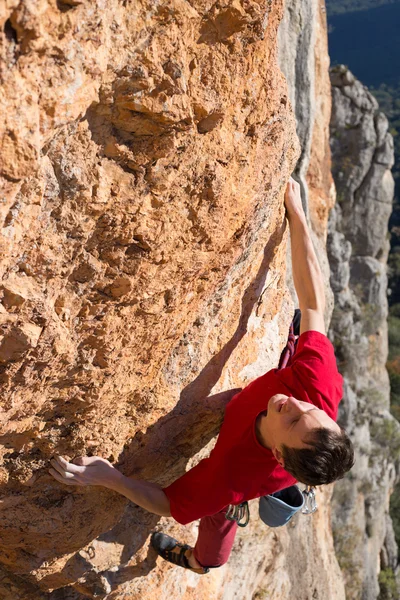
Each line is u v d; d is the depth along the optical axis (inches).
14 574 111.3
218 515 109.1
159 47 59.2
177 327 83.9
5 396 65.9
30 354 63.4
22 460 79.7
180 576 142.1
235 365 108.9
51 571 103.3
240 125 74.1
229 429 91.3
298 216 101.6
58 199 58.4
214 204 73.9
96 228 63.6
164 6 58.4
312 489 103.6
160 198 66.7
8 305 58.6
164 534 126.0
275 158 85.5
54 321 63.3
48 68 50.4
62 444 81.0
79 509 92.1
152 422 92.4
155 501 88.9
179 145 65.3
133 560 125.2
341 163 781.9
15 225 54.6
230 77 68.9
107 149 60.7
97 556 112.0
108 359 74.2
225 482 86.8
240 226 83.4
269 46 75.0
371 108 776.9
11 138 48.5
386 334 818.2
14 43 46.7
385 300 813.2
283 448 78.1
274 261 109.1
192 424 101.8
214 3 62.9
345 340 701.3
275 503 99.4
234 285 95.8
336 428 76.2
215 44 65.7
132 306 72.2
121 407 84.7
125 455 92.8
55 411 76.3
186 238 73.2
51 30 48.8
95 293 67.4
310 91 223.9
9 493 83.3
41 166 54.6
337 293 708.0
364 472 665.0
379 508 687.1
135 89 58.7
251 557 185.0
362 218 789.9
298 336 101.1
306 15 215.3
